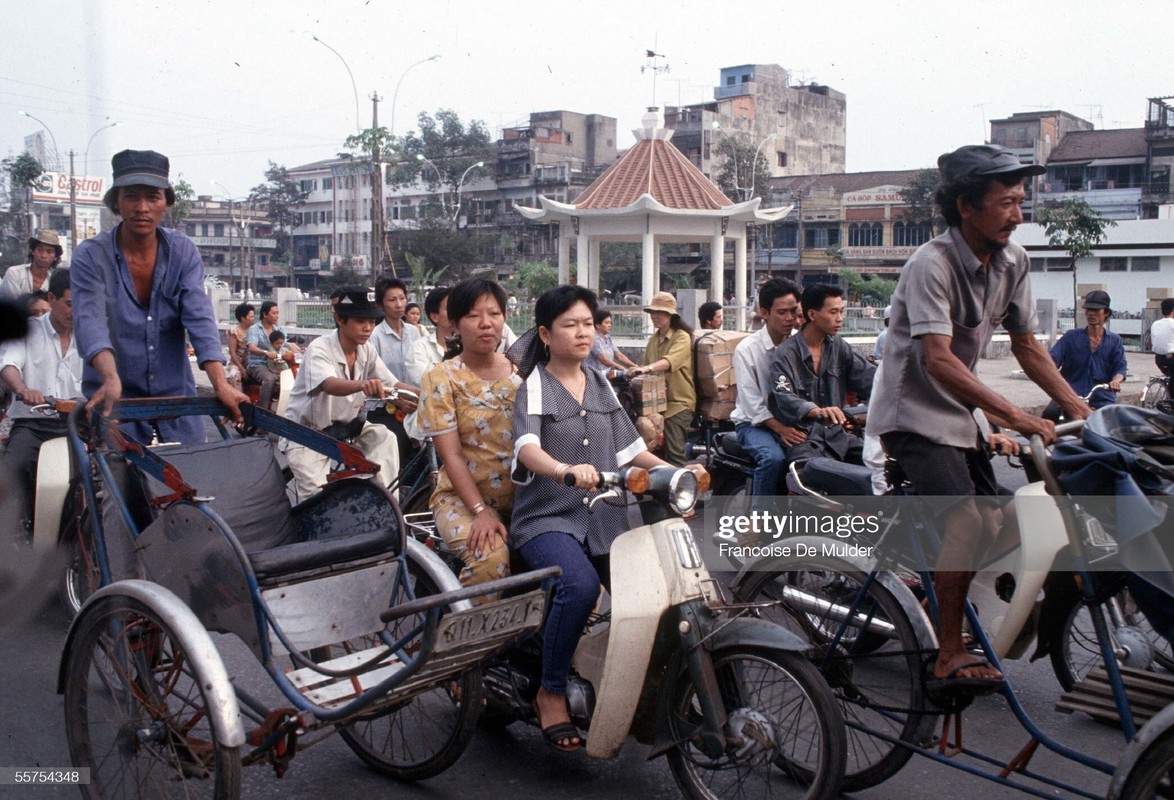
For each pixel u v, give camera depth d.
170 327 4.41
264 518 3.43
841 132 68.62
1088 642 3.97
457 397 3.58
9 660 4.45
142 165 4.15
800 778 3.31
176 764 2.92
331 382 5.48
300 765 3.62
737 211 16.36
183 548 3.03
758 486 5.38
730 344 7.68
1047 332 25.20
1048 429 2.97
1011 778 3.50
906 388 3.26
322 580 3.12
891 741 3.26
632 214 16.44
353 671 3.00
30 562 4.63
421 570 3.48
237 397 3.74
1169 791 2.56
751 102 61.53
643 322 16.64
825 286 5.18
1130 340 36.72
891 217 54.84
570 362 3.48
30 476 4.86
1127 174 47.97
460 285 3.59
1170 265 38.44
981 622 3.38
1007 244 3.23
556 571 2.99
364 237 68.00
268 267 72.06
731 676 3.13
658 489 3.03
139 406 3.56
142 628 3.00
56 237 6.32
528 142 61.00
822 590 3.82
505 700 3.45
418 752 3.54
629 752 3.75
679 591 3.08
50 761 3.53
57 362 5.43
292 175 73.25
